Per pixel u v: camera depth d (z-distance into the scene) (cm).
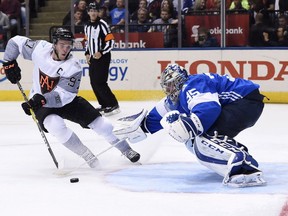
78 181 527
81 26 1410
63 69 559
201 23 1347
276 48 1262
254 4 1318
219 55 1299
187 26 1359
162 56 1332
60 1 1596
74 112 587
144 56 1344
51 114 574
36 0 1597
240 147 504
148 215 408
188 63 1318
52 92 562
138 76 1351
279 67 1265
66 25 1441
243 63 1284
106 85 1117
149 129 550
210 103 479
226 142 495
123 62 1357
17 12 1498
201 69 1312
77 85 571
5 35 1489
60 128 572
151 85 1344
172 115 488
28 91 1405
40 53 567
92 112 590
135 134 552
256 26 1312
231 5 1343
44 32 1552
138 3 1414
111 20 1419
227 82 508
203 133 498
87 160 589
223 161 495
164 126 486
